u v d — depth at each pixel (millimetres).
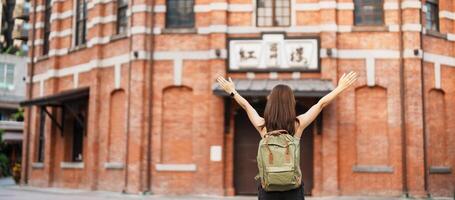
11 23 76250
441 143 22234
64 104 26094
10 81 58844
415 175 20703
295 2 21656
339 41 21406
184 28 22250
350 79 4754
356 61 21344
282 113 4598
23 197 20484
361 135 21172
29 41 30891
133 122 22031
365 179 20844
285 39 21344
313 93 19469
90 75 25141
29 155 30016
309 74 21188
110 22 24172
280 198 4520
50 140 27516
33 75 30422
